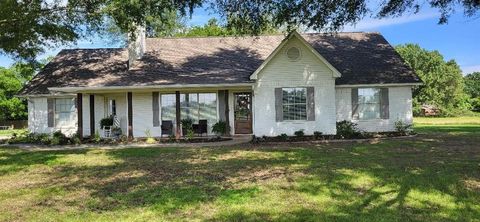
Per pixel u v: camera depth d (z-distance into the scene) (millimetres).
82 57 24281
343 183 8727
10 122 53906
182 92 22047
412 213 6609
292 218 6430
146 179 9922
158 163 12484
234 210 6938
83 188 9133
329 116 19672
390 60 22891
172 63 22438
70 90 19641
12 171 11852
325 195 7793
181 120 21766
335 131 19609
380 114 21484
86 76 21562
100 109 23188
